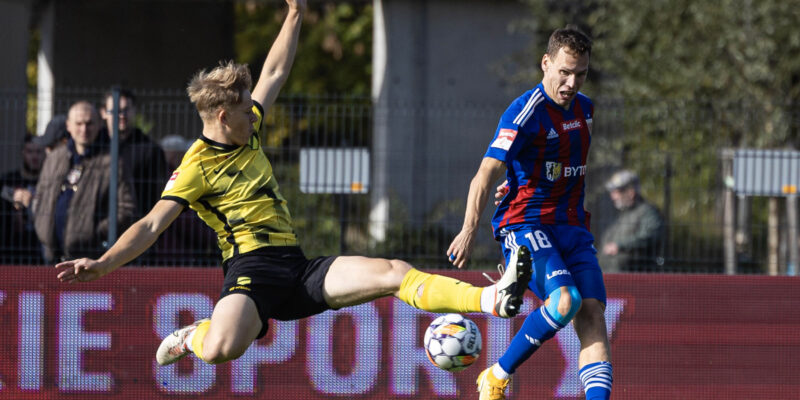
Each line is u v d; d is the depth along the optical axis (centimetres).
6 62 5291
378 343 2919
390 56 5353
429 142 3788
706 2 4378
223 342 1916
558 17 4788
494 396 2223
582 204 2144
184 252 3106
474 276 2962
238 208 1984
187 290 2952
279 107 3291
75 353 2938
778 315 2956
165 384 2923
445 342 2114
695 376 2941
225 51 7506
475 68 5356
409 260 3259
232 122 1961
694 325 2952
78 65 6600
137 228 1897
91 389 2931
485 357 2912
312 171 3269
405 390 2917
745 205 3409
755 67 4269
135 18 6906
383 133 3803
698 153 3444
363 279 1931
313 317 2919
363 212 3500
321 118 3569
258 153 2031
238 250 1997
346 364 2916
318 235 3369
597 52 4591
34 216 3091
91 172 3067
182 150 3216
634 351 2944
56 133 3198
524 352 2122
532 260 1962
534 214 2092
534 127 2036
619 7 4525
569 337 2925
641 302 2955
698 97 4466
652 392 2934
